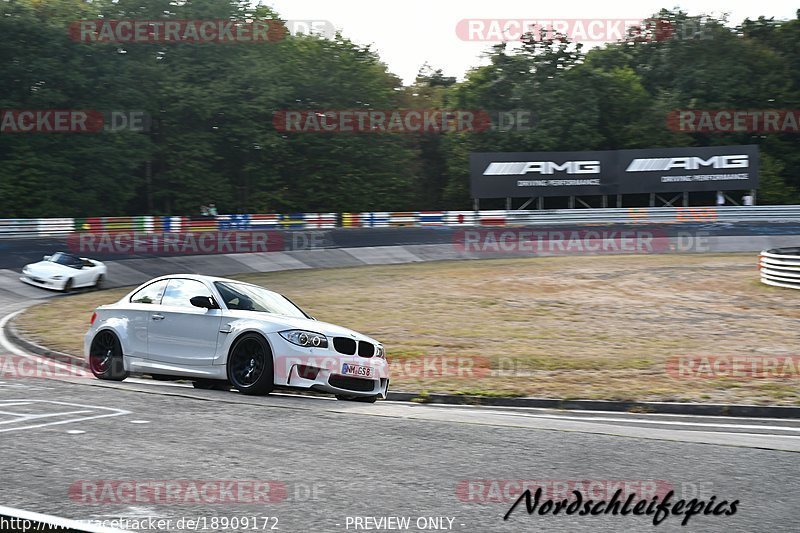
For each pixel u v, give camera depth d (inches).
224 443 284.8
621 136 2876.5
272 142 2632.9
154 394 392.8
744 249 1936.5
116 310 475.8
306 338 412.2
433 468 256.2
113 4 2534.5
